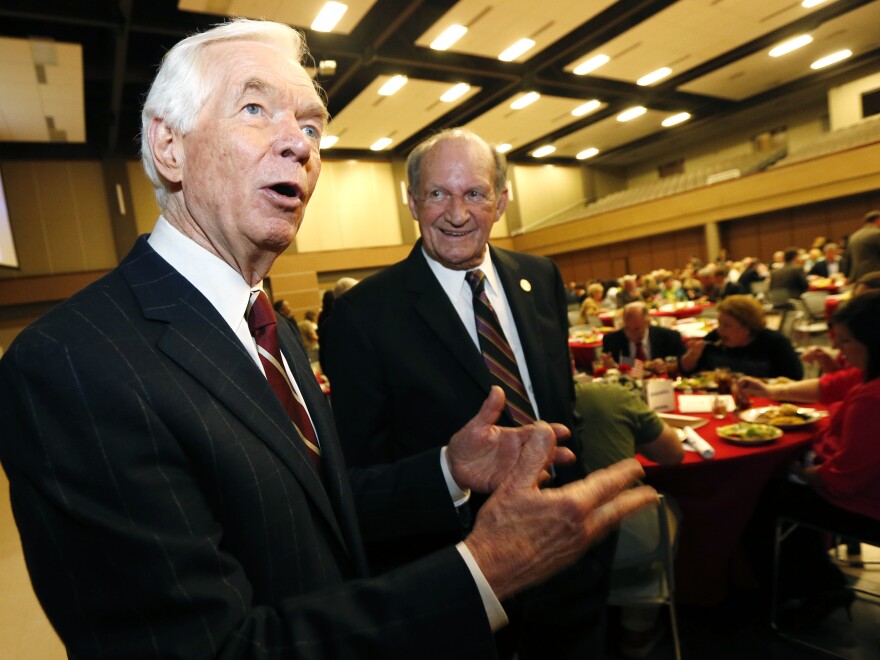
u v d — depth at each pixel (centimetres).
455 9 783
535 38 895
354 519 70
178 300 57
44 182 1056
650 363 293
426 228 124
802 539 206
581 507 53
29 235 1041
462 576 51
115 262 1104
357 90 1045
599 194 1917
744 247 1362
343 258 1398
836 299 516
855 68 1239
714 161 1705
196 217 61
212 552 47
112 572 43
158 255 60
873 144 1074
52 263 1059
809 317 555
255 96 60
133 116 1043
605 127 1489
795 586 203
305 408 71
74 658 43
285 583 54
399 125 1240
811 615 189
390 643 48
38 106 853
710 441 187
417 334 123
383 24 796
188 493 48
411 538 118
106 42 748
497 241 1698
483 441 78
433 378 119
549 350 129
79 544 43
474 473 79
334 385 127
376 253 1440
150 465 46
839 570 205
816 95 1402
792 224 1269
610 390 172
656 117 1462
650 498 57
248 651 44
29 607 239
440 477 82
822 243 1008
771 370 276
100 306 53
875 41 1143
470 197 120
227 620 45
